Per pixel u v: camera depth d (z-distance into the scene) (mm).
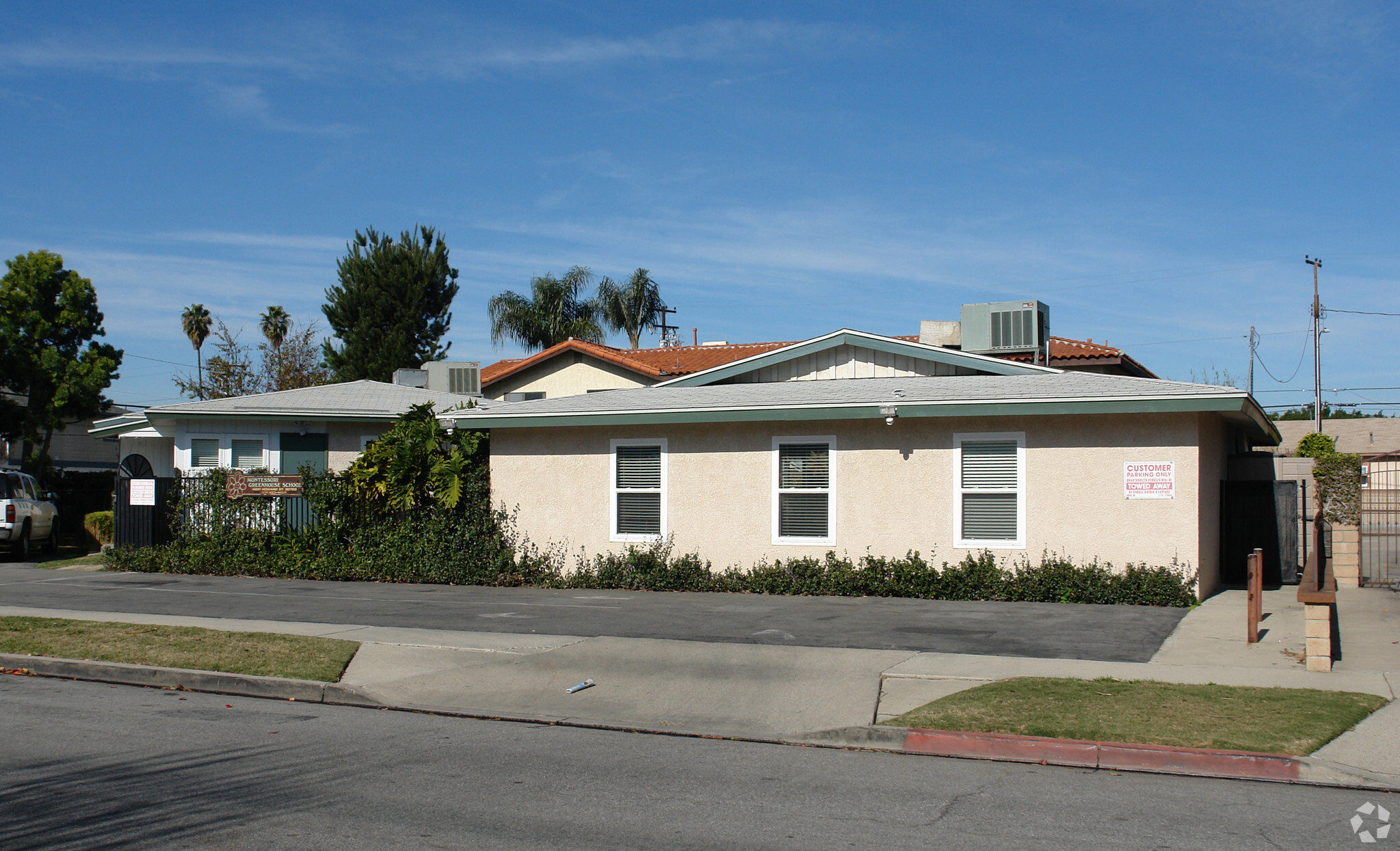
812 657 10805
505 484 19047
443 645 11891
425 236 44219
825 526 16641
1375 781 6957
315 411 24312
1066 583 14680
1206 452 15391
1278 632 11938
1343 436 52469
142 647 11844
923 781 7191
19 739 8414
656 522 17797
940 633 12102
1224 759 7309
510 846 5828
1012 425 15516
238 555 20000
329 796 6824
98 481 33875
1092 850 5746
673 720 9031
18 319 36719
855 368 21094
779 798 6793
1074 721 8141
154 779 7230
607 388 32562
